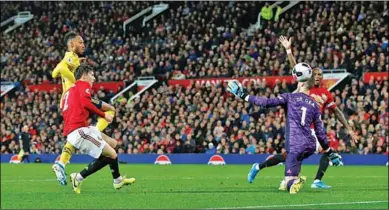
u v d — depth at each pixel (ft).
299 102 56.18
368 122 132.36
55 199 54.44
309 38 164.45
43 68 192.54
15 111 173.17
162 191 61.36
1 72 197.67
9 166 130.21
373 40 157.89
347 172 101.71
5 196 57.57
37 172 106.01
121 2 211.61
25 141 154.40
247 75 159.63
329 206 47.47
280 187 61.00
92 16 211.00
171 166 127.65
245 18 189.26
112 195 57.31
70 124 54.13
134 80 175.94
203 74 165.99
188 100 155.43
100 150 54.29
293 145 56.39
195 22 188.03
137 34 198.08
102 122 61.21
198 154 140.56
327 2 175.11
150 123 151.94
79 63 58.13
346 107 135.54
